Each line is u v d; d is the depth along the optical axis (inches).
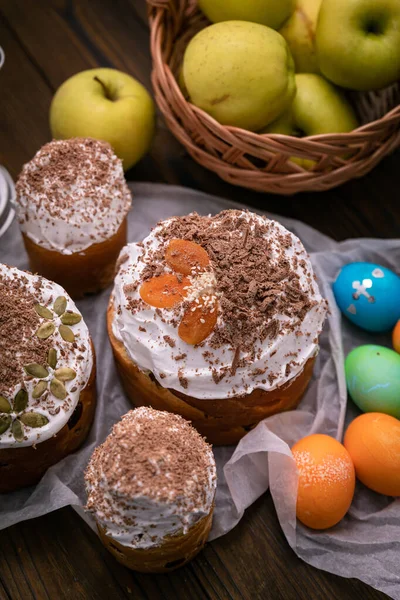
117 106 25.9
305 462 21.2
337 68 25.4
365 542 21.5
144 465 18.9
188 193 27.5
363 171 25.8
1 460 20.7
